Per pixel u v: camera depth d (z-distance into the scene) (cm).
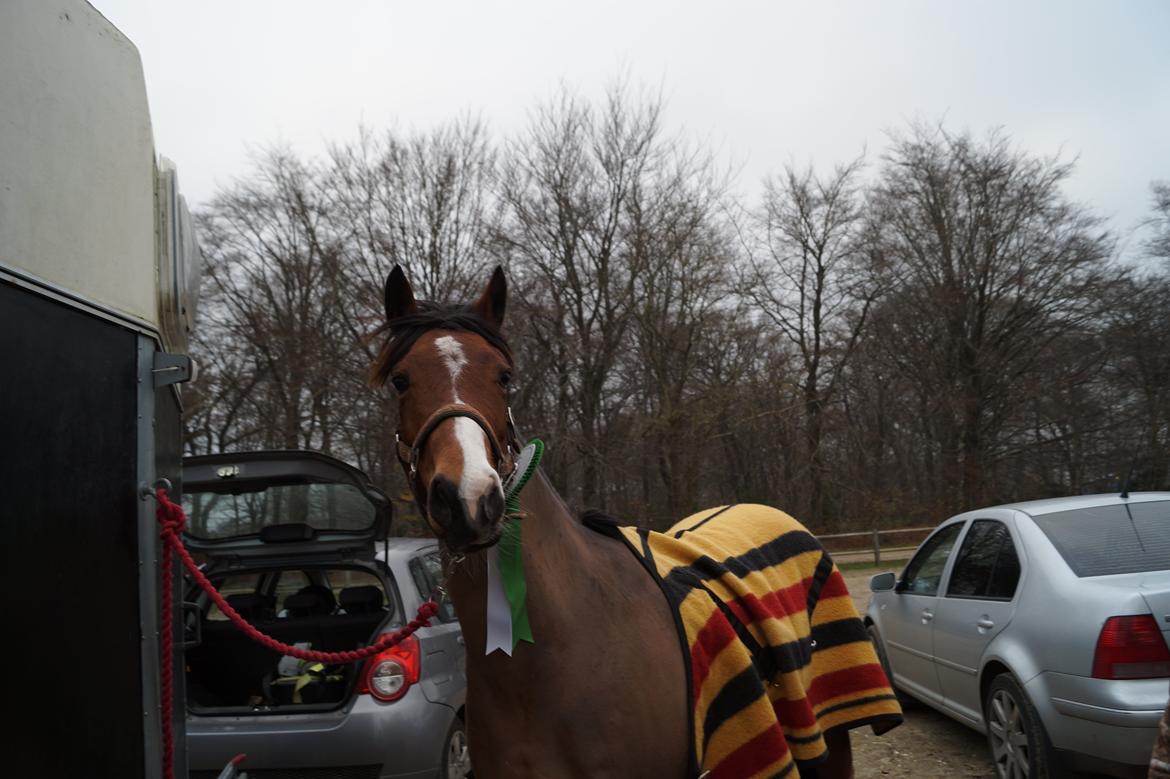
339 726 404
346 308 1988
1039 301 2669
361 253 2023
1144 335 2609
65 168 220
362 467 1884
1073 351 2706
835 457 2814
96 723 222
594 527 277
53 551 211
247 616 502
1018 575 442
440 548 231
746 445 2377
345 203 2022
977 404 2683
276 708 420
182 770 279
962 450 2752
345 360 1908
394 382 235
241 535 475
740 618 265
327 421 1925
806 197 2808
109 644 230
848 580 1533
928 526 2473
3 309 197
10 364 198
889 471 2930
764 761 238
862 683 313
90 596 224
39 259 210
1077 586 396
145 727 241
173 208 289
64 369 217
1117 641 361
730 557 293
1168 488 2584
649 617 241
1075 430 2720
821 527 2423
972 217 2727
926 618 539
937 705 527
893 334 2841
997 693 434
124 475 242
